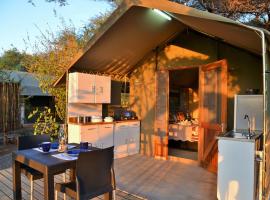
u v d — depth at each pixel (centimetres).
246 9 630
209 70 513
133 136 630
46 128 688
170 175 470
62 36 790
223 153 324
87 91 551
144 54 618
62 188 264
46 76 734
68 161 259
